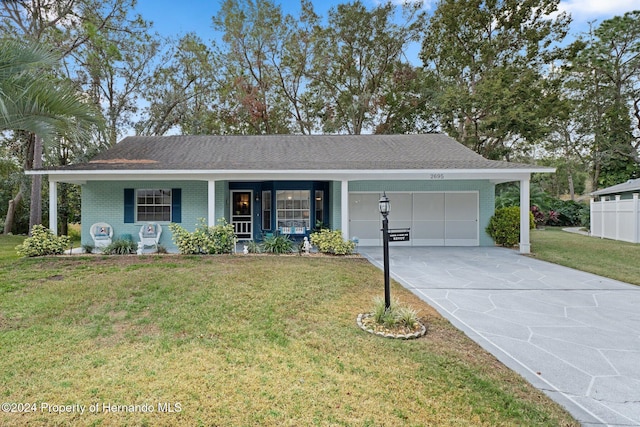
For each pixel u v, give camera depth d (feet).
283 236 35.76
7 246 42.45
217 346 12.74
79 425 8.32
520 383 10.39
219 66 73.61
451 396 9.62
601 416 8.84
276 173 31.60
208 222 34.01
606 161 76.59
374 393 9.71
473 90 68.54
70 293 19.08
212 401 9.27
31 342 13.03
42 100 20.06
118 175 31.50
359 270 25.80
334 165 33.76
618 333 14.33
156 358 11.76
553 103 63.21
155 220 37.50
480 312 16.94
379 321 14.92
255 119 75.05
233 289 19.94
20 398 9.41
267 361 11.57
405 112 75.41
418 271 26.07
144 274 23.34
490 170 31.68
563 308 17.65
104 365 11.26
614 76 76.43
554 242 43.93
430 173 32.12
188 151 41.04
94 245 35.35
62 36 49.70
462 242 40.81
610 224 48.34
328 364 11.39
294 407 9.04
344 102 76.13
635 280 23.54
